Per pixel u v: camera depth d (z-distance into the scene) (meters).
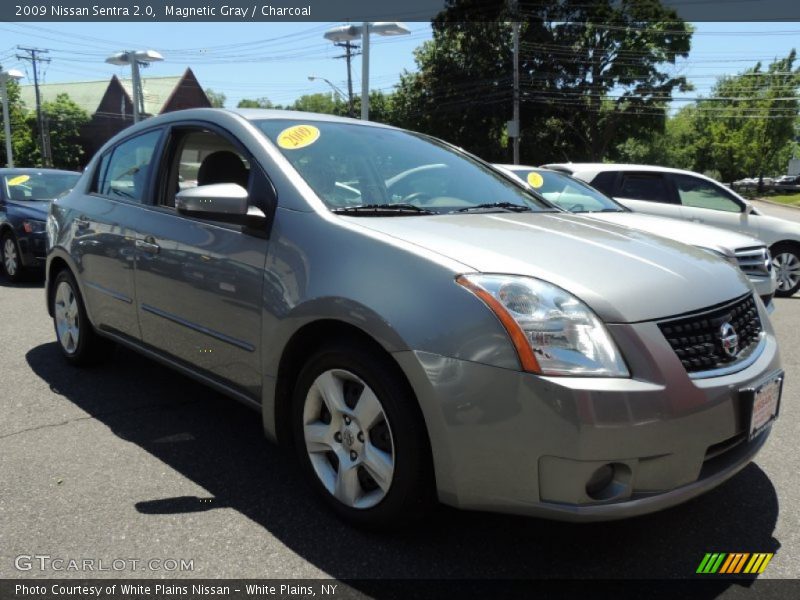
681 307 2.21
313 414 2.62
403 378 2.26
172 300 3.26
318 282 2.47
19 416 3.61
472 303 2.11
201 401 3.90
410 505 2.30
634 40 43.44
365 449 2.41
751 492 2.87
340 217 2.63
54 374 4.36
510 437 2.04
